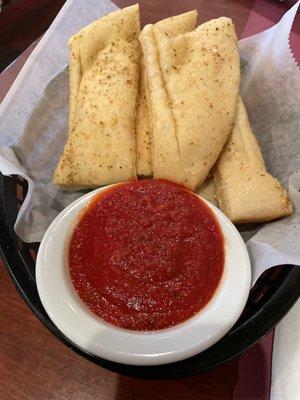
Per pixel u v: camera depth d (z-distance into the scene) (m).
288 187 0.19
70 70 0.21
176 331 0.14
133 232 0.16
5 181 0.19
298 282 0.15
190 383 0.16
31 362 0.16
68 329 0.14
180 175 0.18
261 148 0.21
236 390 0.16
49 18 0.29
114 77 0.20
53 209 0.20
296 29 0.26
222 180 0.19
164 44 0.19
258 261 0.16
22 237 0.17
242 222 0.18
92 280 0.15
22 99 0.21
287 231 0.17
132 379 0.16
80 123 0.19
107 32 0.21
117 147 0.19
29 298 0.16
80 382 0.16
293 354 0.15
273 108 0.21
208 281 0.15
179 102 0.19
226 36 0.20
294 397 0.14
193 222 0.16
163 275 0.15
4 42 0.28
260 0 0.28
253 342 0.14
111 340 0.14
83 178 0.19
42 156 0.21
